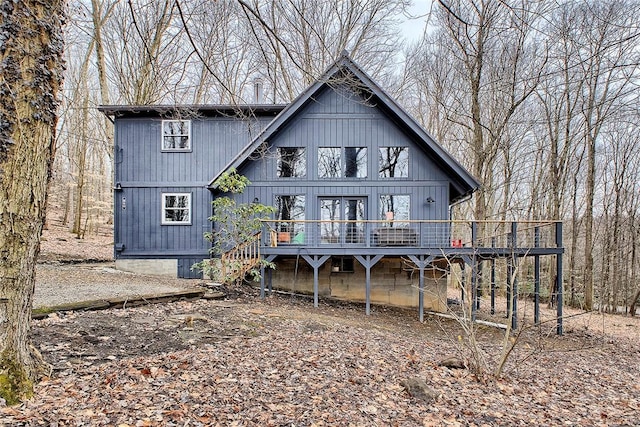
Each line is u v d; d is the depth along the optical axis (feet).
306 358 19.93
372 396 16.25
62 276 37.60
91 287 32.32
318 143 47.29
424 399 16.56
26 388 11.71
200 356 17.98
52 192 97.14
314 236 45.98
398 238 44.42
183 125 48.88
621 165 73.41
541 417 16.46
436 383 19.02
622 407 19.17
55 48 11.23
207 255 48.24
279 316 30.63
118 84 69.72
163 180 48.62
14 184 10.71
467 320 25.79
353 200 47.57
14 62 10.36
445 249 40.42
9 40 10.24
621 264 76.13
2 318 11.23
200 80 56.75
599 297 73.77
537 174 84.48
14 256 11.11
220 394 14.26
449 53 60.75
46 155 11.35
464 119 79.51
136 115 48.70
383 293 47.70
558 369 26.02
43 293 28.48
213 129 49.03
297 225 46.44
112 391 13.26
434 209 46.60
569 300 73.36
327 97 47.42
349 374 18.45
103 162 103.30
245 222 41.78
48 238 67.36
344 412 14.34
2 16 10.14
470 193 48.11
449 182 46.80
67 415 11.29
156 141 48.78
